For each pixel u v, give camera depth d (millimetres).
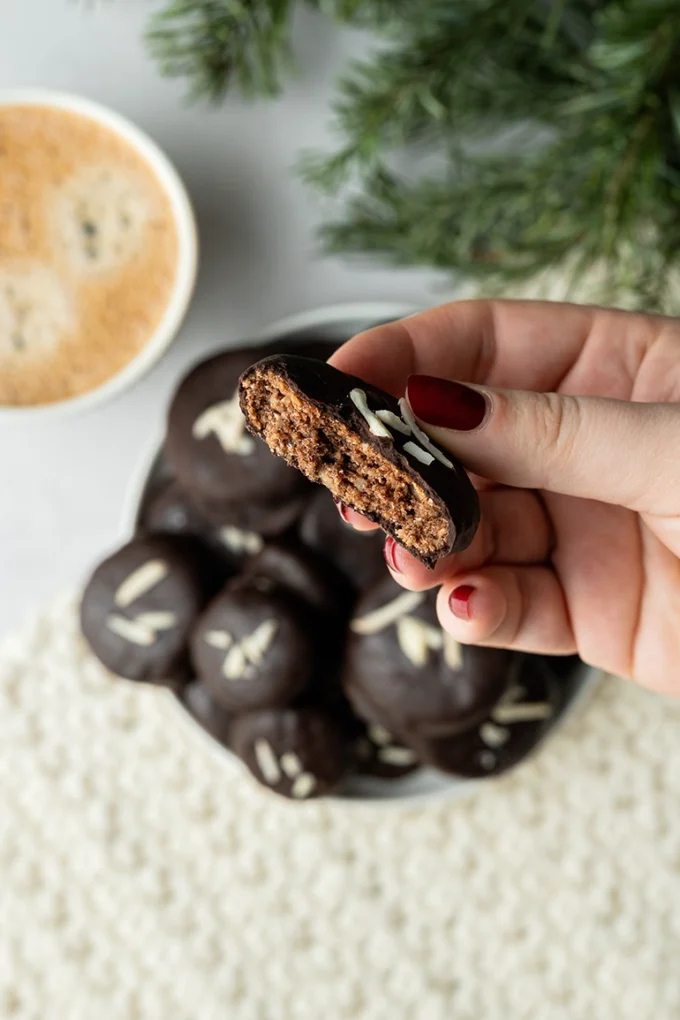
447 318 386
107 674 502
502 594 366
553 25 403
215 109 497
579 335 391
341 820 502
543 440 329
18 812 502
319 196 506
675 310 456
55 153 472
